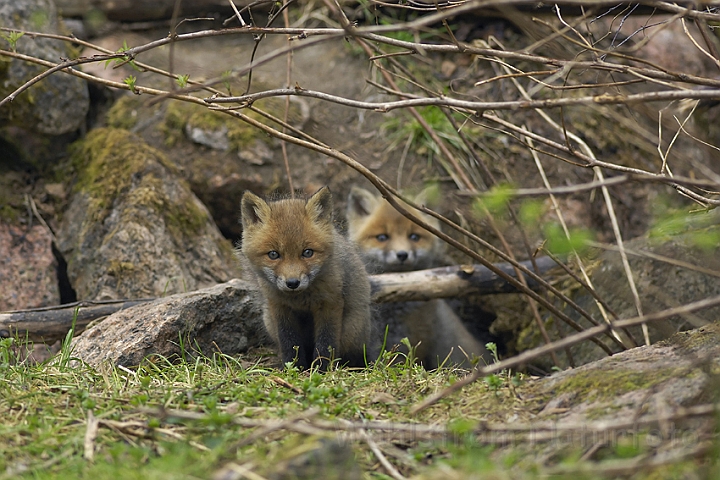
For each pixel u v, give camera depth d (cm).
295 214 972
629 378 632
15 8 1395
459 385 534
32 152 1431
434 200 1139
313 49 1683
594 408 605
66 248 1356
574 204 1482
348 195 1497
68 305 1069
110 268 1277
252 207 1002
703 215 915
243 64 1586
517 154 1527
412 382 747
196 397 689
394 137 1543
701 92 578
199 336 1006
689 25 1669
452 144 1518
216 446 565
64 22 1558
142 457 555
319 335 1005
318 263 959
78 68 1454
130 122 1505
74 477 507
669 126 844
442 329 1405
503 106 625
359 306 1052
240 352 1060
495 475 480
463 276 1195
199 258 1345
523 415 632
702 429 532
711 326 770
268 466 510
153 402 668
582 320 1245
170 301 997
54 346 1155
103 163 1403
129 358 894
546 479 484
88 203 1367
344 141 1532
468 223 1487
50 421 621
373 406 687
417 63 1602
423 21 586
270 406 668
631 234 1494
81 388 710
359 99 1574
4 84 1352
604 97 588
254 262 980
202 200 1473
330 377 790
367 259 1391
